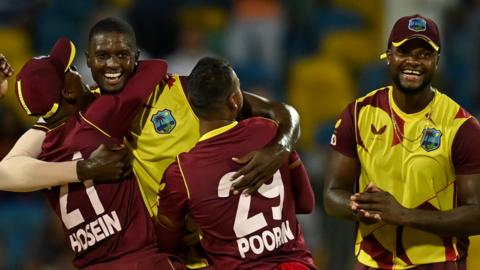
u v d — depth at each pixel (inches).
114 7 1496.1
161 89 674.8
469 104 1439.5
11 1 1487.5
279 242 622.2
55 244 1173.1
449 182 639.8
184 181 620.1
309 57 1482.5
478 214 625.6
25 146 652.1
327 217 1187.3
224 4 1534.2
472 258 1037.2
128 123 656.4
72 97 650.8
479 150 629.6
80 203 642.8
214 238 622.2
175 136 665.0
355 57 1521.9
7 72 676.1
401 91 636.1
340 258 1182.3
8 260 1168.2
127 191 647.1
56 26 1485.0
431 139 636.7
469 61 1473.9
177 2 1504.7
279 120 666.2
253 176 616.7
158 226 644.1
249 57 1453.0
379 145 647.1
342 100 1435.8
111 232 642.2
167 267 647.1
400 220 626.2
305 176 660.7
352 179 665.0
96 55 650.2
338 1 1576.0
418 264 650.2
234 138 625.0
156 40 1439.5
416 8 1437.0
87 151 638.5
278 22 1470.2
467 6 1509.6
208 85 622.2
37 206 1192.8
